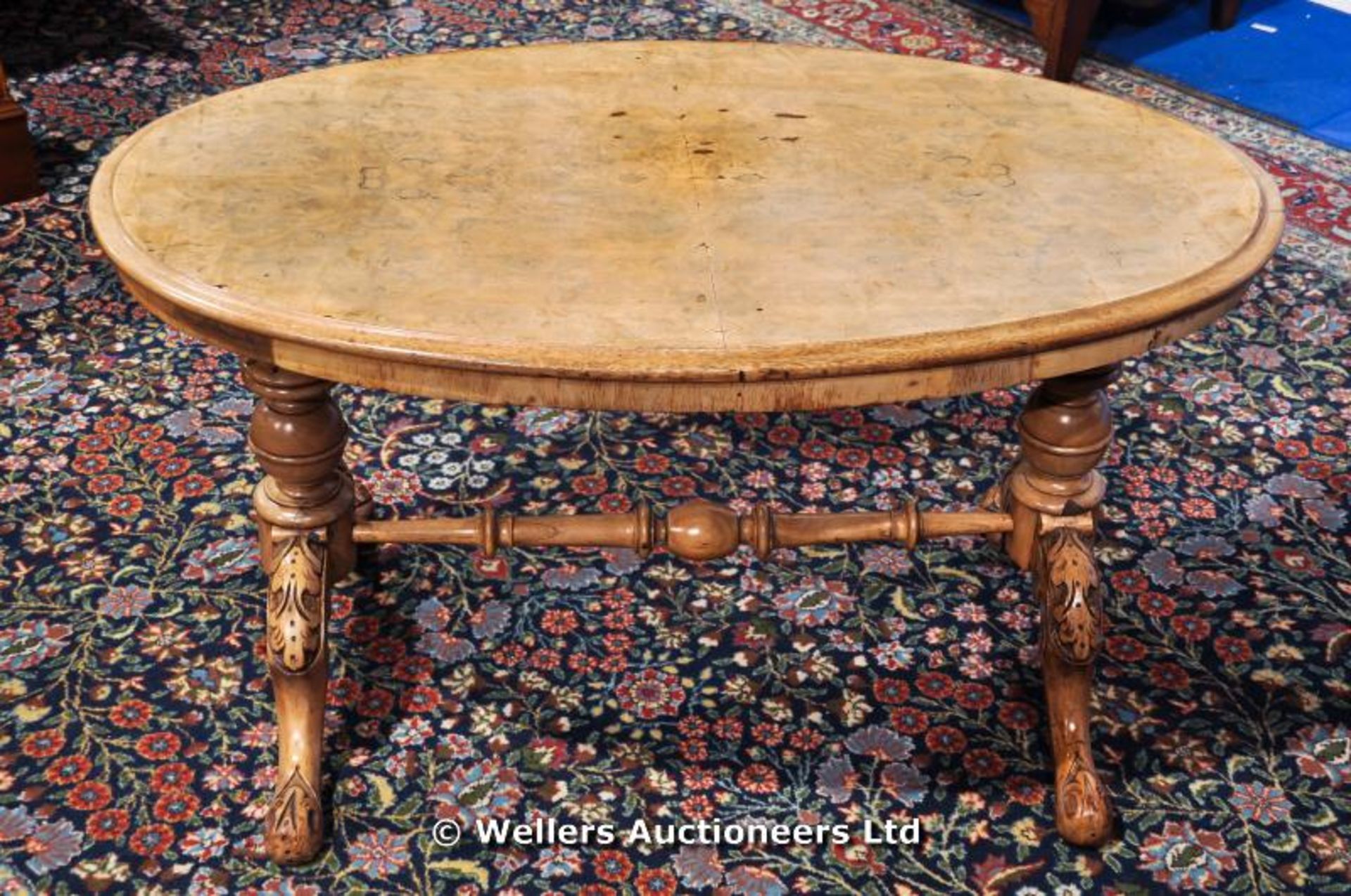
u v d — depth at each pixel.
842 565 2.89
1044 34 4.64
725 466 3.15
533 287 2.01
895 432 3.25
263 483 2.47
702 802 2.42
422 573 2.85
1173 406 3.36
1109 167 2.38
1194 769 2.48
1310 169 4.25
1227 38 5.17
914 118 2.54
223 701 2.57
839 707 2.59
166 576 2.82
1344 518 3.03
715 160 2.38
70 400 3.28
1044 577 2.43
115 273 3.72
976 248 2.12
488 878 2.28
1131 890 2.28
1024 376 1.98
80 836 2.32
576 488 3.07
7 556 2.85
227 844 2.32
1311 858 2.34
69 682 2.59
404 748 2.49
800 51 2.84
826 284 2.03
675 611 2.78
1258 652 2.71
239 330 1.96
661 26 5.05
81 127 4.35
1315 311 3.66
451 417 3.28
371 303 1.96
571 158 2.37
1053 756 2.47
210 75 4.69
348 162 2.33
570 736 2.53
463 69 2.70
